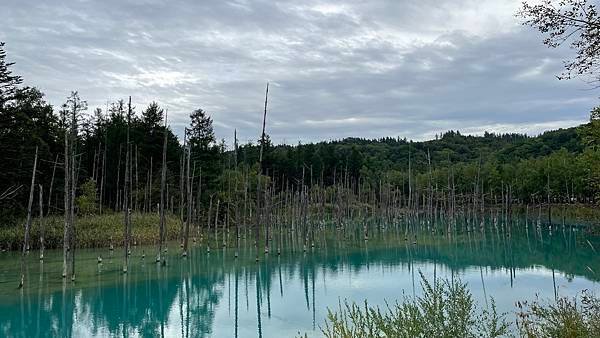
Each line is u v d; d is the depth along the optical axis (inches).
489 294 1002.7
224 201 2364.7
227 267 1409.9
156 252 1663.4
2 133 1744.6
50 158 2044.8
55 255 1521.9
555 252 1694.1
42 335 770.2
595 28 354.6
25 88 1829.5
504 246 1902.1
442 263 1481.3
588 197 2536.9
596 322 431.5
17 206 1846.7
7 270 1270.9
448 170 4050.2
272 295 1057.5
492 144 6018.7
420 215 3784.5
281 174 3705.7
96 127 2640.3
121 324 837.2
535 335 458.0
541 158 3521.2
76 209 2009.1
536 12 366.3
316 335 742.5
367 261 1539.1
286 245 1999.3
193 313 909.8
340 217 2591.0
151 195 2361.0
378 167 4739.2
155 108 2659.9
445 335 379.2
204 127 2632.9
